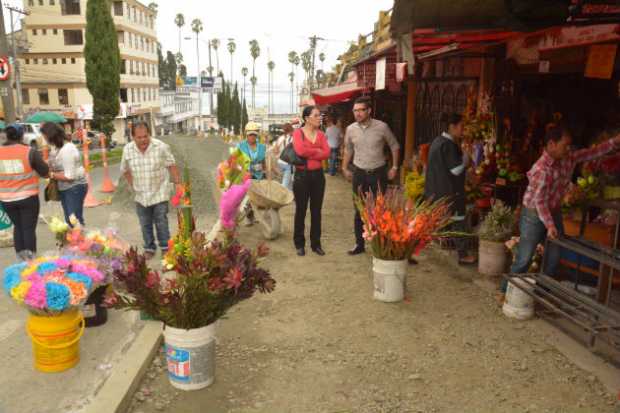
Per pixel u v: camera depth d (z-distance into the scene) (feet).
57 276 12.67
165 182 21.45
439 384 12.16
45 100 161.38
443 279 19.16
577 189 16.88
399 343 14.17
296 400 11.57
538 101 23.90
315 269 20.51
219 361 13.33
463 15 11.82
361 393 11.83
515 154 22.91
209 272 11.26
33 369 13.16
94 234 16.16
